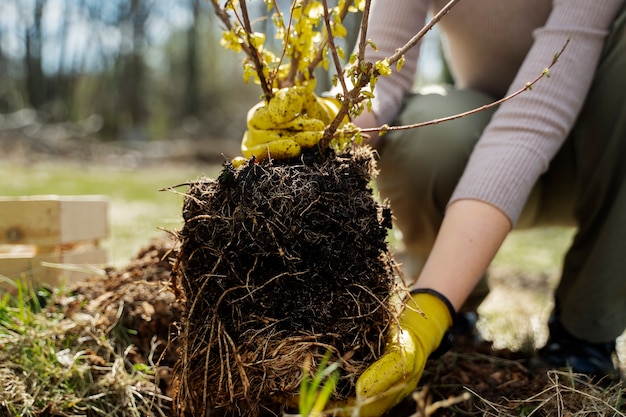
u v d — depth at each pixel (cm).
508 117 149
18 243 204
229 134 1870
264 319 117
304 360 115
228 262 117
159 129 2625
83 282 189
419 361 124
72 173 1061
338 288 119
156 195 729
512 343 198
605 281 165
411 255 207
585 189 179
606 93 167
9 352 149
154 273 178
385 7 170
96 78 2661
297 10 131
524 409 133
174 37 2756
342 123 135
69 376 144
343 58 129
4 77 2402
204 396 116
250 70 132
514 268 392
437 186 181
